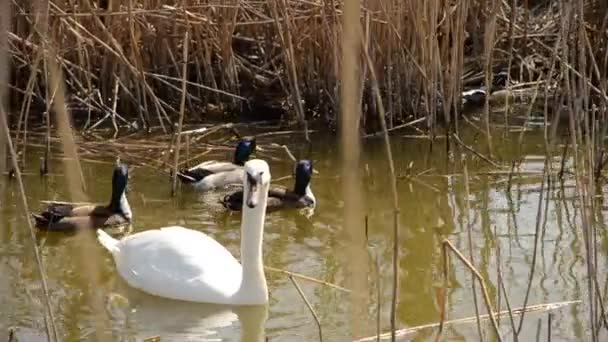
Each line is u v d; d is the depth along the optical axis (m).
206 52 14.05
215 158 12.80
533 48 14.98
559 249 9.44
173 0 13.84
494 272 8.94
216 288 8.55
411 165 12.06
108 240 9.49
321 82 13.97
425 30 12.77
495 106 14.38
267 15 14.31
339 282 8.88
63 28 13.15
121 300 8.63
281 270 9.22
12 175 11.66
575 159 7.16
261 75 14.78
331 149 13.10
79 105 14.09
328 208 11.11
